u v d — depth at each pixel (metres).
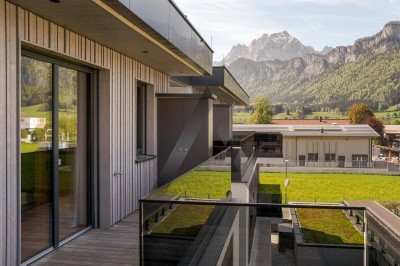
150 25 5.30
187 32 7.53
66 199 5.74
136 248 5.46
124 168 7.23
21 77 4.70
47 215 5.25
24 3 4.18
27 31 4.43
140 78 8.09
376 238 4.67
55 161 5.37
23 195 4.74
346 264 4.66
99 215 6.54
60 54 5.17
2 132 4.08
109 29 5.25
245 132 23.80
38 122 5.04
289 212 4.55
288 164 46.81
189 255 4.05
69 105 5.83
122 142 7.12
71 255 5.15
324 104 147.88
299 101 162.00
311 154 48.38
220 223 4.42
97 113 6.54
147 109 9.06
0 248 4.07
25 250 4.80
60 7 4.31
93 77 6.46
